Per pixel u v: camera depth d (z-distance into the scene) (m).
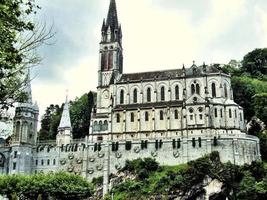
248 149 139.00
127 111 153.25
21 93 33.38
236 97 178.88
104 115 156.25
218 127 143.50
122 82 165.25
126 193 130.62
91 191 122.12
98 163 147.00
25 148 150.88
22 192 113.50
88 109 191.38
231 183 126.38
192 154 140.00
